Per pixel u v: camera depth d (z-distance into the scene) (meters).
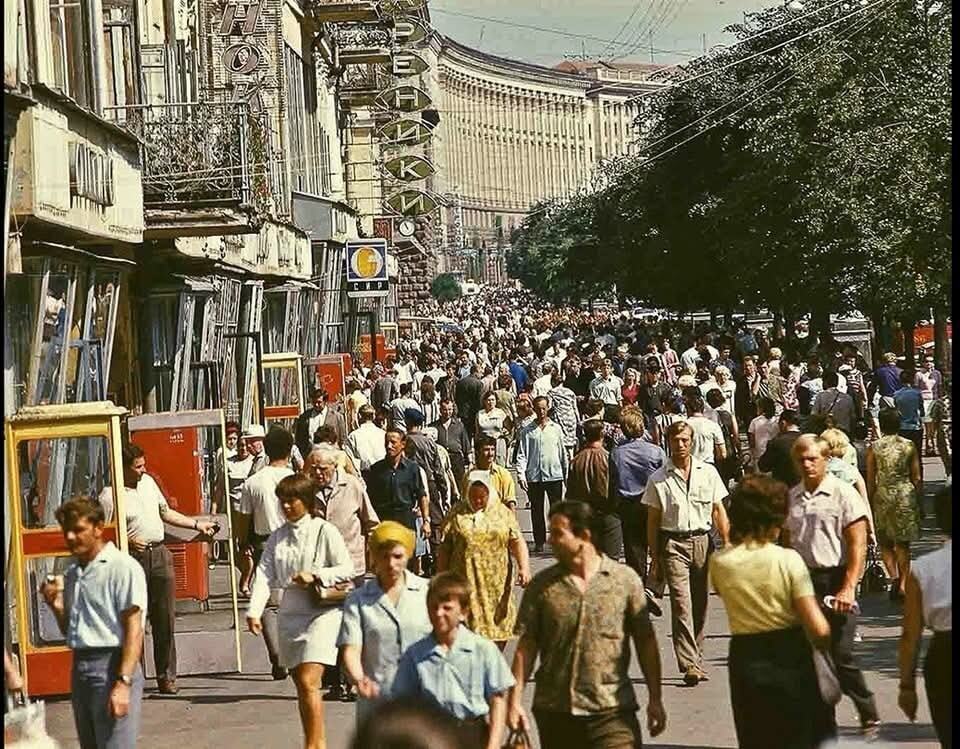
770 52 55.22
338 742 13.91
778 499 10.52
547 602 9.95
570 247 89.12
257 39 42.19
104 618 11.43
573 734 9.91
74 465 16.34
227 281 35.50
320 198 48.50
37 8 21.08
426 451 23.05
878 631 18.00
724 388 32.19
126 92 27.56
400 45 66.06
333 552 12.95
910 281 36.50
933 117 30.94
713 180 62.88
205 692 16.69
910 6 40.53
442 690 9.66
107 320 25.86
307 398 38.62
